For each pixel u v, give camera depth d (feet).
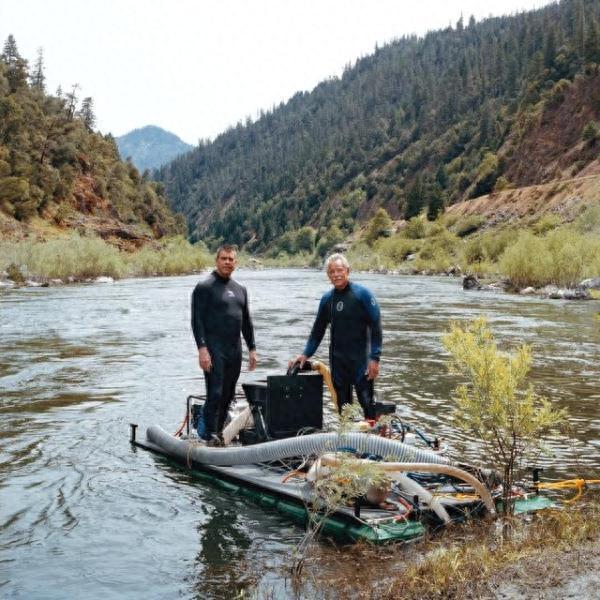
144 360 47.96
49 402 34.42
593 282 115.34
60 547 17.42
